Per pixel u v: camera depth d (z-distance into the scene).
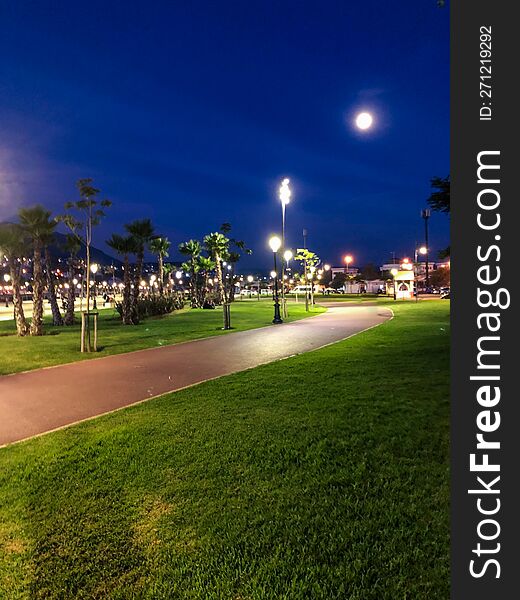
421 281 79.81
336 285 101.44
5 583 2.93
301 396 6.94
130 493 4.01
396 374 8.18
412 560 2.95
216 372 9.73
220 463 4.53
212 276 57.66
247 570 2.93
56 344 15.45
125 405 7.24
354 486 3.93
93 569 3.03
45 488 4.17
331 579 2.80
